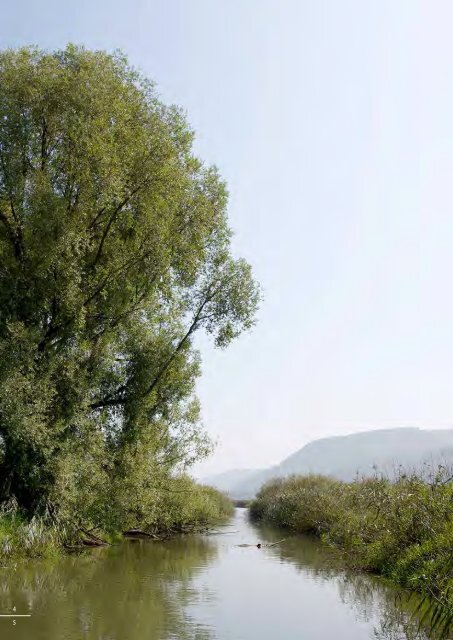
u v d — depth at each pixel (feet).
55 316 60.39
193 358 73.92
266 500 132.77
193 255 70.03
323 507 80.94
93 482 59.06
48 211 56.95
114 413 68.59
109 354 62.85
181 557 59.26
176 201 66.03
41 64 61.31
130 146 62.59
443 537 38.50
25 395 53.88
